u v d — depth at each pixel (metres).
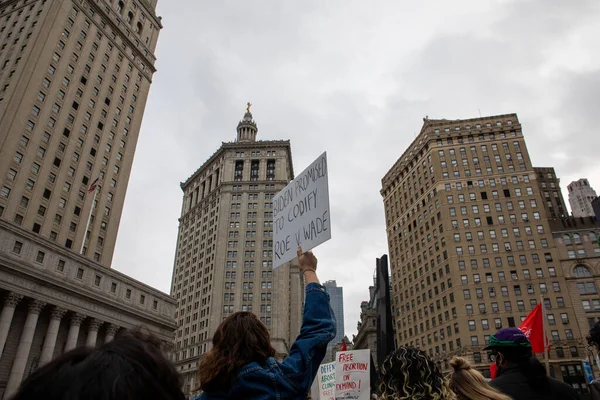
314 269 3.79
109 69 75.19
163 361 1.49
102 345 1.42
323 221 5.72
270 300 102.38
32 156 57.16
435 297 81.50
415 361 3.63
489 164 86.12
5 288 41.94
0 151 53.34
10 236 43.66
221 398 2.67
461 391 3.98
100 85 72.31
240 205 117.38
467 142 89.50
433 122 94.25
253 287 104.44
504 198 82.12
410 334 88.06
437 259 83.06
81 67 68.88
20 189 54.56
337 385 11.38
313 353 2.97
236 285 105.00
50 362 1.28
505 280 74.94
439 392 3.46
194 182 144.75
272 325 99.19
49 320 47.72
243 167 125.81
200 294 110.75
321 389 12.54
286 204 6.61
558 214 106.62
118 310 56.19
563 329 69.19
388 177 109.31
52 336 46.28
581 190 144.25
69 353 1.34
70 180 62.34
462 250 79.19
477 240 79.44
